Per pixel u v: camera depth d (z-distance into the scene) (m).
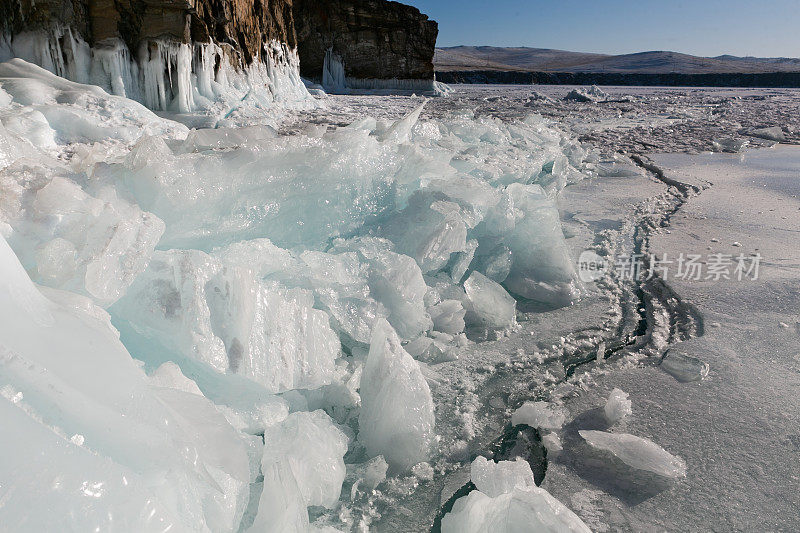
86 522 0.63
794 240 3.09
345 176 1.98
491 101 15.66
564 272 2.48
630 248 3.05
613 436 1.38
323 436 1.24
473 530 1.04
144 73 6.37
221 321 1.24
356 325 1.71
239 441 0.89
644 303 2.36
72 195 1.18
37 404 0.68
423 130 3.79
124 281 1.13
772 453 1.34
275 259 1.62
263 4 9.41
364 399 1.43
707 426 1.46
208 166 1.55
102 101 4.66
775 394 1.59
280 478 0.99
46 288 0.95
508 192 2.54
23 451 0.62
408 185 2.37
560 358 1.89
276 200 1.76
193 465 0.79
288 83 10.37
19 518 0.58
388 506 1.20
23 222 1.11
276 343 1.32
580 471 1.31
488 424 1.52
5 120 3.40
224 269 1.28
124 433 0.75
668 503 1.19
